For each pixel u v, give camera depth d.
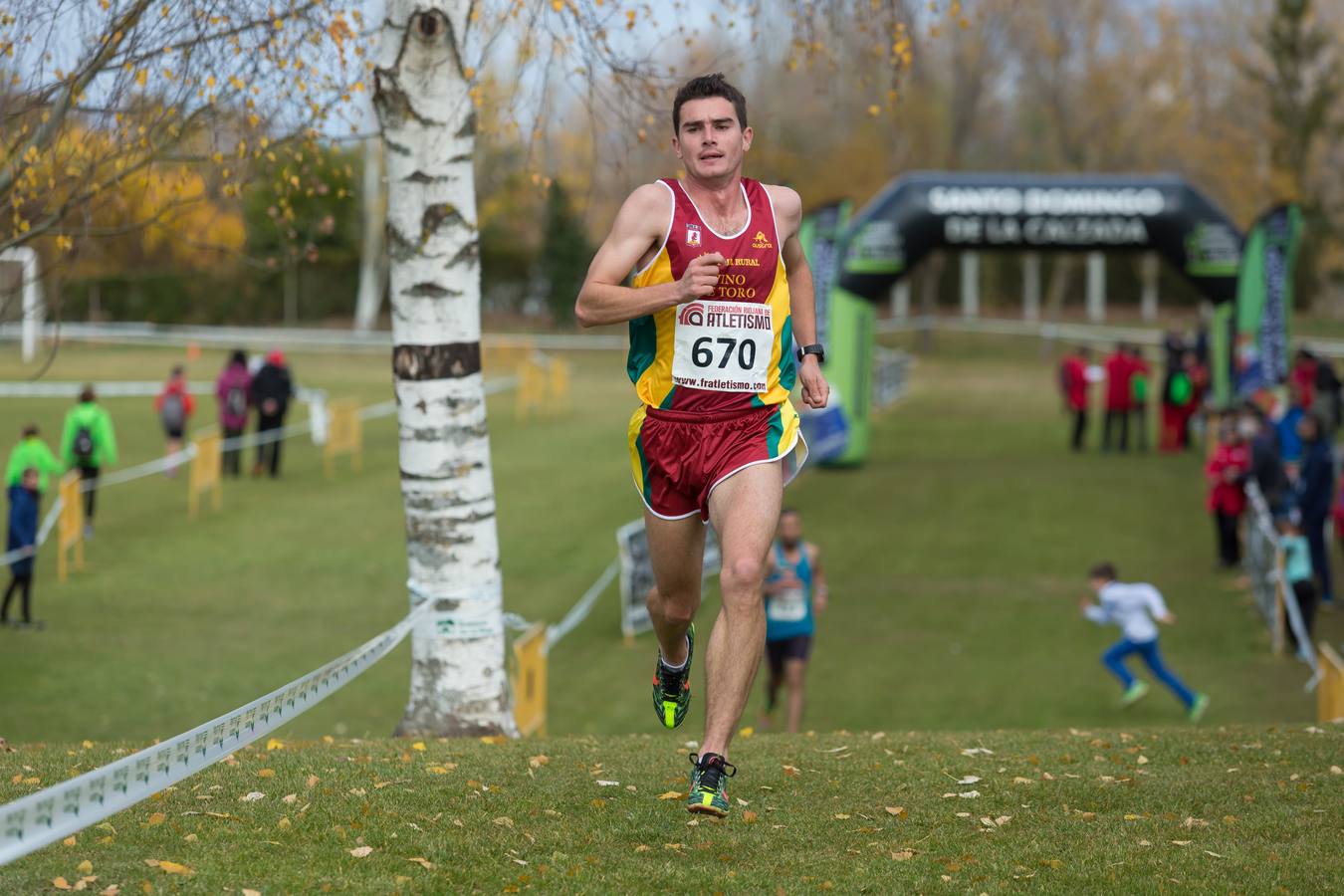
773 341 16.84
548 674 52.66
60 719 43.50
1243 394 97.19
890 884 16.42
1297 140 197.88
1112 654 47.12
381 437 112.50
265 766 21.53
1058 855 17.81
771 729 44.94
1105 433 108.12
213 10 30.28
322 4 31.34
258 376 91.56
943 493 88.69
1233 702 47.72
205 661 51.22
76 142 31.88
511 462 100.69
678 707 19.11
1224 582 65.25
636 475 17.39
